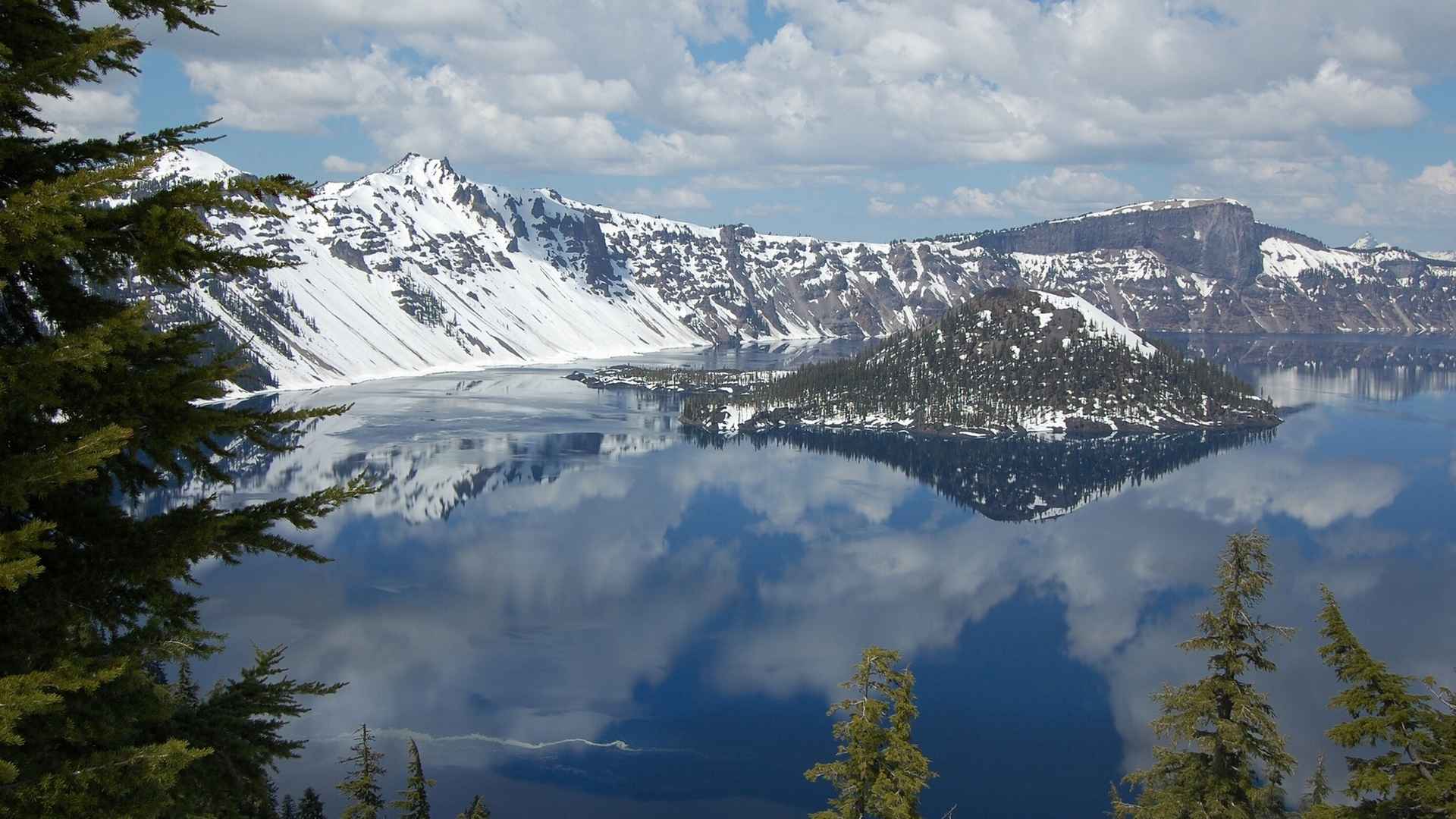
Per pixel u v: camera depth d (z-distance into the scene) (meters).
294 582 163.75
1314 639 145.88
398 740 106.56
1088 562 193.25
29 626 14.80
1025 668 136.38
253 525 16.73
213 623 141.88
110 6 15.95
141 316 14.65
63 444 13.72
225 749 17.59
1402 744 27.42
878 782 35.38
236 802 18.06
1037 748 111.19
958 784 102.69
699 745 109.31
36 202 13.25
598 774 101.44
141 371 15.68
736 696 123.25
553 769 102.12
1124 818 38.59
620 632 145.88
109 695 15.66
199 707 18.11
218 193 15.38
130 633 16.66
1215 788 35.62
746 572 181.62
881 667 37.03
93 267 15.13
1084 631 152.62
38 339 15.81
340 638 138.00
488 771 100.94
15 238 13.10
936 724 117.44
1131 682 131.75
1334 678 128.75
